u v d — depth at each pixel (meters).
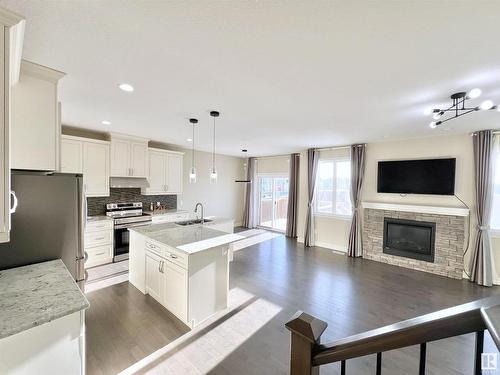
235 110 2.96
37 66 1.82
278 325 2.61
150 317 2.69
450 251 4.11
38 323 1.17
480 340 0.52
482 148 3.81
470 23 1.32
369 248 5.06
